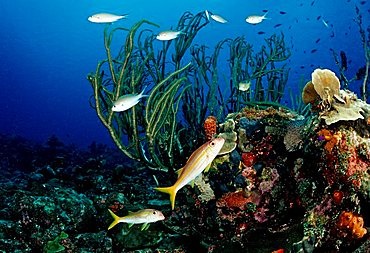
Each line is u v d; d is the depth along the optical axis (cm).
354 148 58
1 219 104
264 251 66
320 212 61
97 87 94
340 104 62
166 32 115
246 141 75
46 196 109
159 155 116
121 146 102
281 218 71
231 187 73
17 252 87
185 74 141
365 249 53
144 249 85
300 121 71
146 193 142
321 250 60
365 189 57
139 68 114
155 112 95
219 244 76
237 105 134
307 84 71
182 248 84
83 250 87
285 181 70
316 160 64
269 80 148
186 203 85
